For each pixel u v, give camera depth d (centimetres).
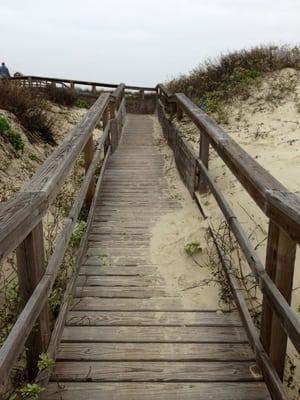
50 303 283
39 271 208
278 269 205
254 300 292
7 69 1534
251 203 410
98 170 588
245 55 966
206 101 830
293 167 480
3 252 151
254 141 612
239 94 810
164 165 668
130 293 319
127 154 741
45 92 1075
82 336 265
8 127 541
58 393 219
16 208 179
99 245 397
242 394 220
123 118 1059
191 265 358
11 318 257
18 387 212
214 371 237
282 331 213
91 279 338
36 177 228
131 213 475
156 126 1066
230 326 280
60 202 443
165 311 296
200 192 482
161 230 426
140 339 264
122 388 223
